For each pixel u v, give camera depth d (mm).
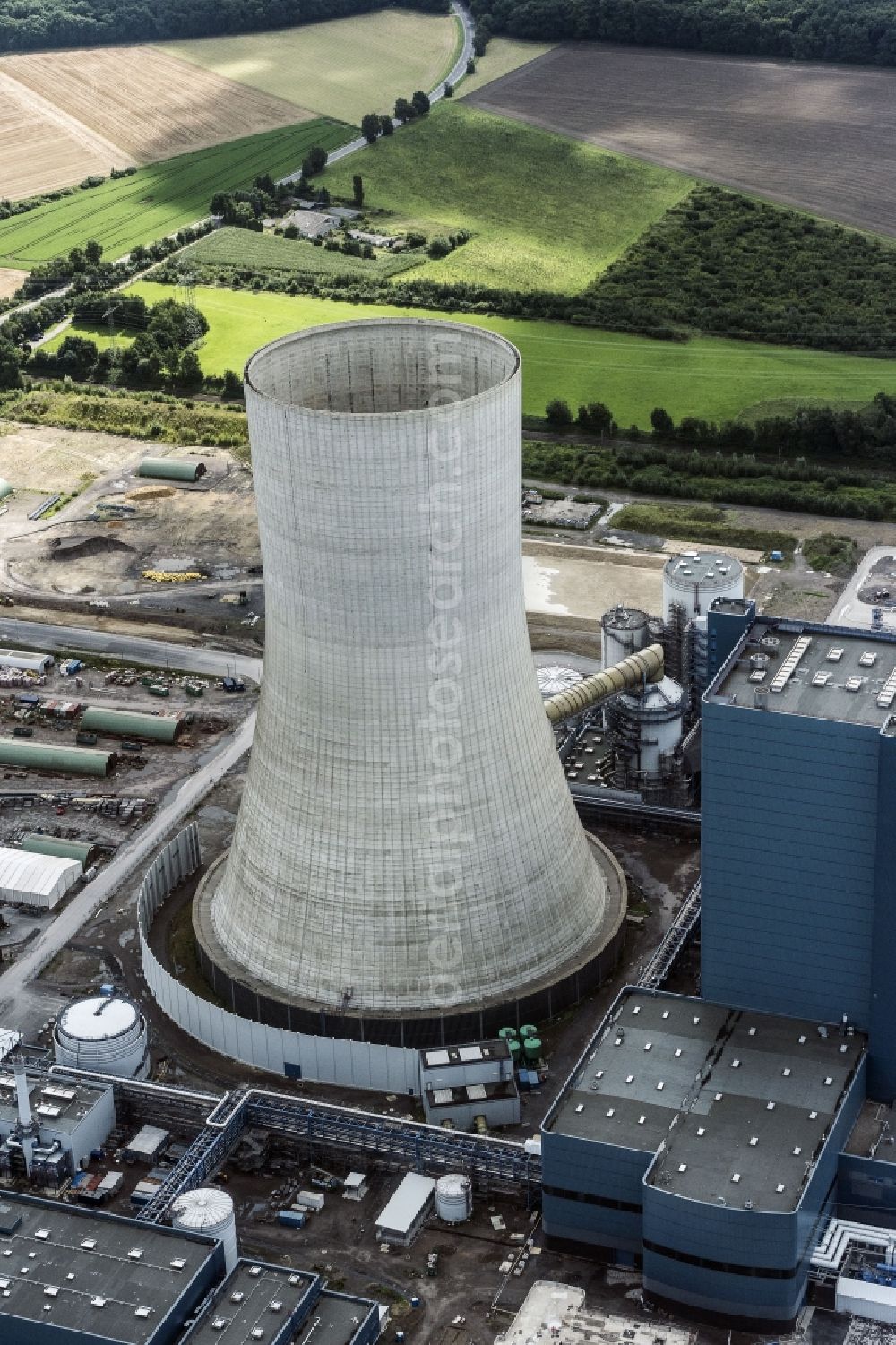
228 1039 178625
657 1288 149500
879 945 157125
